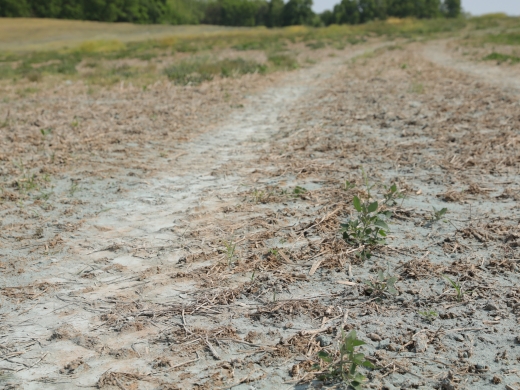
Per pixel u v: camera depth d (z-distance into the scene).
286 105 9.75
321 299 3.22
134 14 77.06
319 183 5.24
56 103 10.47
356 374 2.49
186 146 6.84
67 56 27.47
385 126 7.58
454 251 3.73
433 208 4.28
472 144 6.37
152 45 33.47
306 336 2.87
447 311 3.04
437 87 11.19
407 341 2.79
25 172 5.80
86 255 3.88
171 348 2.82
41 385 2.58
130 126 8.02
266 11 94.75
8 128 8.04
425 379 2.52
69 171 5.82
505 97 9.40
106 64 20.73
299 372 2.60
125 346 2.86
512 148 6.12
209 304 3.22
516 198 4.60
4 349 2.86
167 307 3.21
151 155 6.43
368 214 3.92
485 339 2.78
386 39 31.02
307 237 4.05
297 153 6.33
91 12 73.88
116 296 3.34
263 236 4.07
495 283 3.29
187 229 4.25
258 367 2.66
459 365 2.60
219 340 2.87
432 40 28.62
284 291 3.32
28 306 3.26
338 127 7.66
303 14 82.81
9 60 26.38
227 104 9.88
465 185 5.01
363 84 12.15
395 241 3.92
